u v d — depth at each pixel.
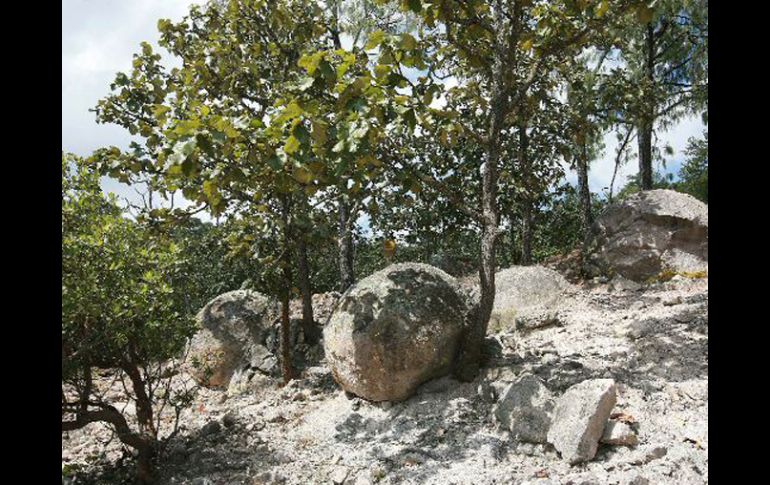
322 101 5.12
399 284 6.22
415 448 5.05
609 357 6.15
